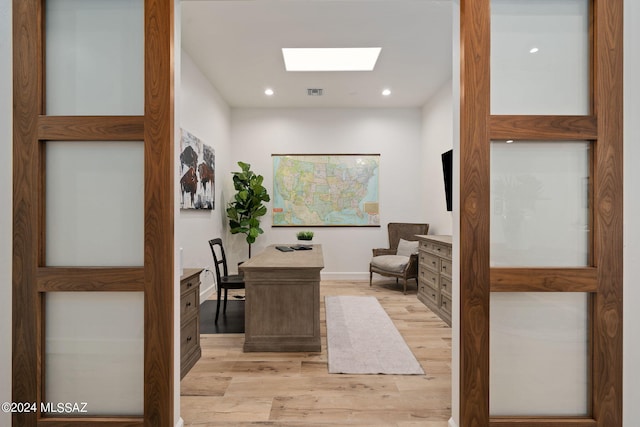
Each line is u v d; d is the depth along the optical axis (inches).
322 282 227.5
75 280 63.2
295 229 237.0
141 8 64.9
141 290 63.3
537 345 65.1
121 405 65.5
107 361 65.4
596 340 63.0
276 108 236.2
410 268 193.8
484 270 62.6
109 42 65.1
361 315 152.8
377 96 214.2
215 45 148.9
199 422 73.7
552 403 65.3
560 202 64.6
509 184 64.4
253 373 97.8
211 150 190.9
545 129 62.6
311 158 236.7
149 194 63.1
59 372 65.2
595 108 63.0
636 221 63.0
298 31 137.8
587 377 65.3
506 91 64.5
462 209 62.7
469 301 62.7
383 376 95.8
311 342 114.7
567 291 62.8
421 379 94.1
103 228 65.1
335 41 145.3
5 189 63.1
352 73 178.5
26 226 62.6
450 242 142.5
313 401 82.5
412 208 236.7
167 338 63.4
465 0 62.6
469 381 62.7
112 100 65.0
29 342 62.7
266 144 235.8
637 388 63.2
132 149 64.8
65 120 62.9
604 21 62.4
